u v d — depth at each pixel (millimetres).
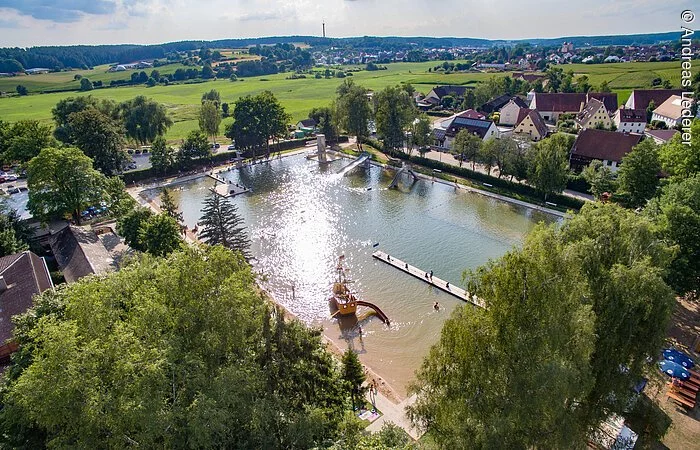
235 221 59000
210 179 99125
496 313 22234
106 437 22188
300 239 68688
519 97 150625
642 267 26891
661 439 30422
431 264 59938
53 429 23172
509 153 82375
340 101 120125
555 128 128625
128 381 21641
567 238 32219
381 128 106375
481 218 73938
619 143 85500
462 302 51500
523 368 21312
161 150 98250
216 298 25500
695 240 41281
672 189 46812
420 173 96938
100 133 91062
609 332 27297
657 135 95812
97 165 91438
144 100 120312
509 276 22172
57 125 121562
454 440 22141
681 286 41281
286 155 115750
